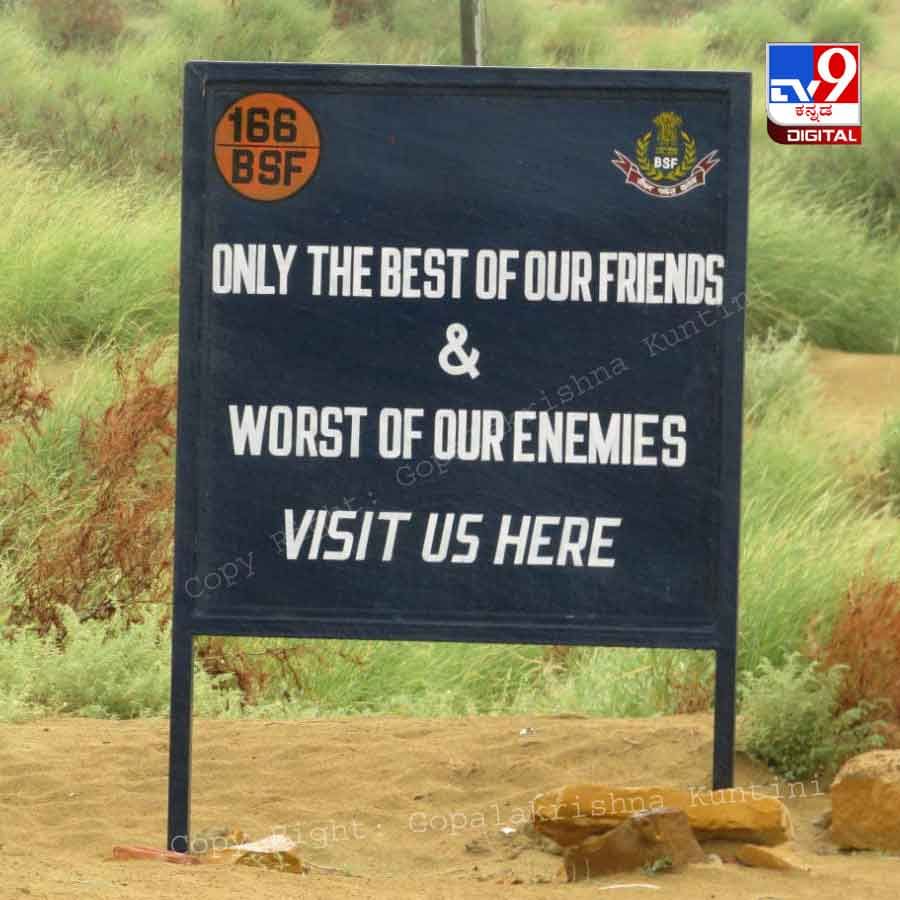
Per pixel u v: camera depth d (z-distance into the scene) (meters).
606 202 12.39
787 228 49.66
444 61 75.25
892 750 13.67
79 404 30.62
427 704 21.42
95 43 77.62
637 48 88.88
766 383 40.44
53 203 41.00
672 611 12.40
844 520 26.61
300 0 73.81
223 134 12.44
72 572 23.50
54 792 14.64
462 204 12.42
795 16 98.94
